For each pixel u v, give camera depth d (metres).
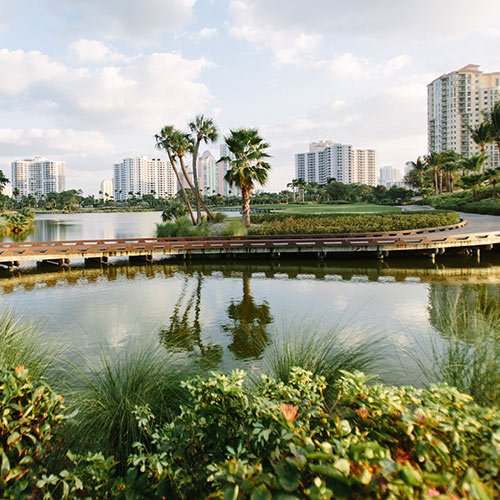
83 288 14.43
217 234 27.89
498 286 13.11
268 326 9.27
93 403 3.85
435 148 129.62
